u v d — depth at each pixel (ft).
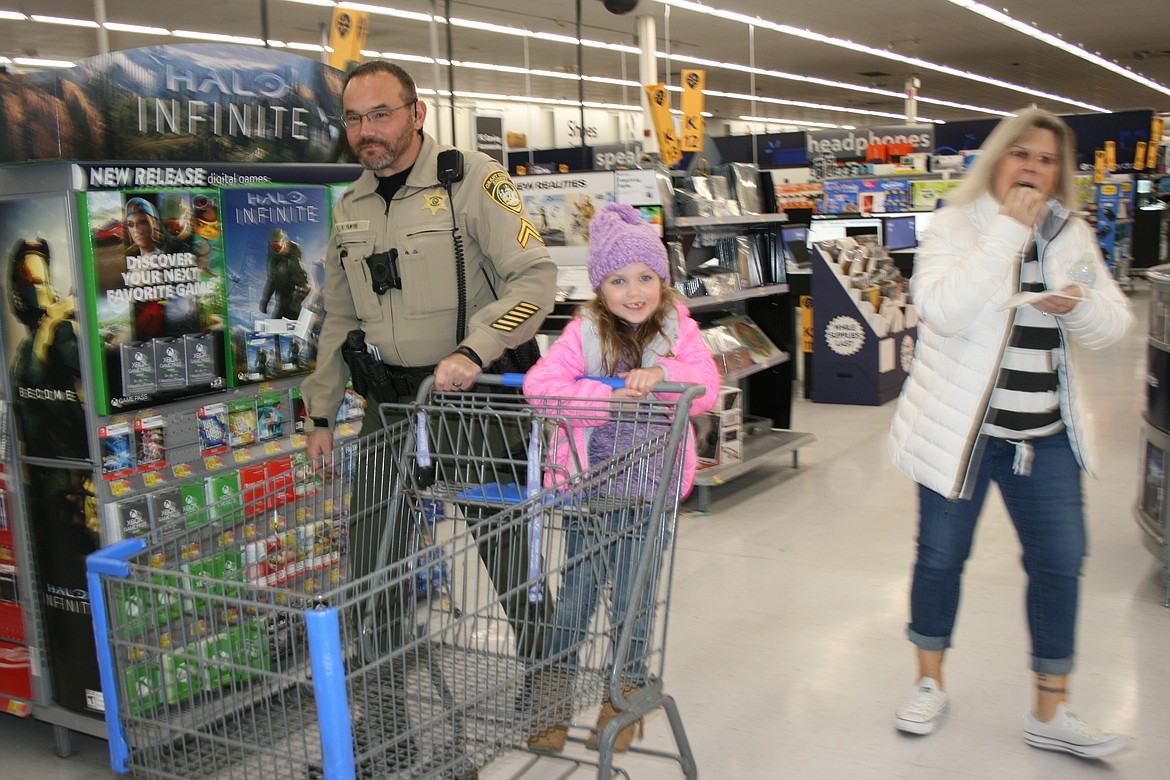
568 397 6.86
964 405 8.06
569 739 7.72
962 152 43.01
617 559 7.00
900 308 26.12
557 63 66.74
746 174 20.30
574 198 16.21
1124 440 20.01
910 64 75.10
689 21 53.47
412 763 5.91
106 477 8.27
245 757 5.72
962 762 8.52
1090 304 7.68
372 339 8.36
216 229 8.99
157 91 9.23
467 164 8.18
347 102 7.85
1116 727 8.99
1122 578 12.69
